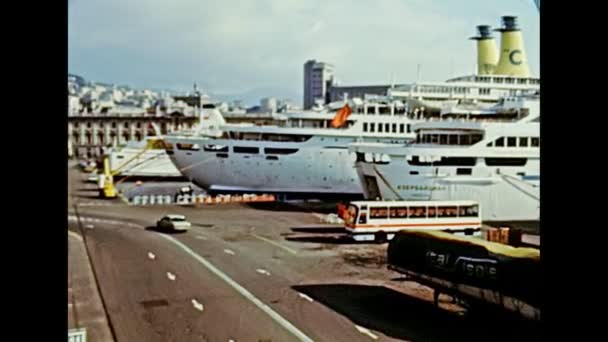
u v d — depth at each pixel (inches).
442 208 1055.6
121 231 1135.0
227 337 546.9
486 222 1235.2
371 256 926.4
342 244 1031.6
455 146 1237.7
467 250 579.2
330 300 671.8
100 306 639.8
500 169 1230.3
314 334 555.2
